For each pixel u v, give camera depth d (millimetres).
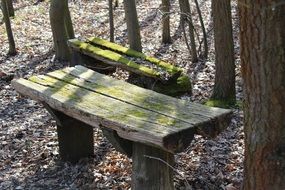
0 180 6273
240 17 4000
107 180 5992
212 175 5918
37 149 6965
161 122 4793
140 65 8234
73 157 6430
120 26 14633
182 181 5781
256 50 3971
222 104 7785
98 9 16953
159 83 8023
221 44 7727
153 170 5016
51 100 5648
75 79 6141
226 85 7871
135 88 5746
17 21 15633
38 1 18766
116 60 8469
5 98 9008
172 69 8156
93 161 6426
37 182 6145
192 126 4684
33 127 7734
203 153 6418
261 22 3895
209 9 15055
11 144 7207
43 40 13234
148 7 16281
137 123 4809
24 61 11453
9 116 8250
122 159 6438
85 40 9531
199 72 9781
